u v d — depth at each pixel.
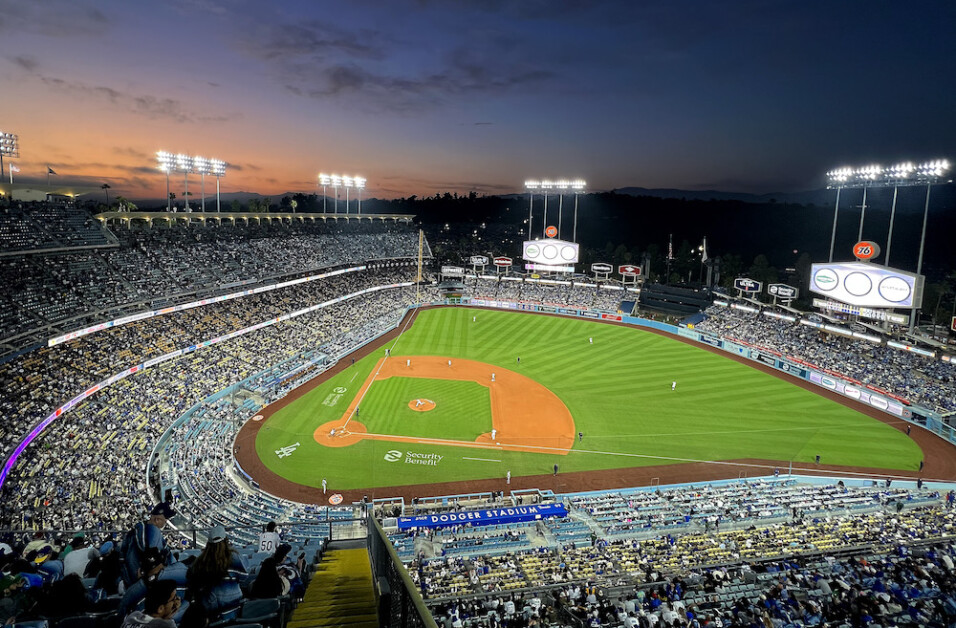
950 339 64.25
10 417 35.09
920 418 49.06
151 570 8.05
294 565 10.80
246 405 47.91
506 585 23.91
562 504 33.62
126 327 51.09
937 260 143.12
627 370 63.00
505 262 101.12
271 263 73.75
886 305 59.03
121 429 39.22
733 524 32.12
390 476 38.84
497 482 38.69
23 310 42.78
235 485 36.38
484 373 60.84
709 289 91.56
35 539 17.19
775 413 51.34
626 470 40.88
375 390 54.53
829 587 18.02
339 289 83.19
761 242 188.00
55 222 54.72
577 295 95.19
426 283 99.75
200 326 56.81
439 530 32.16
